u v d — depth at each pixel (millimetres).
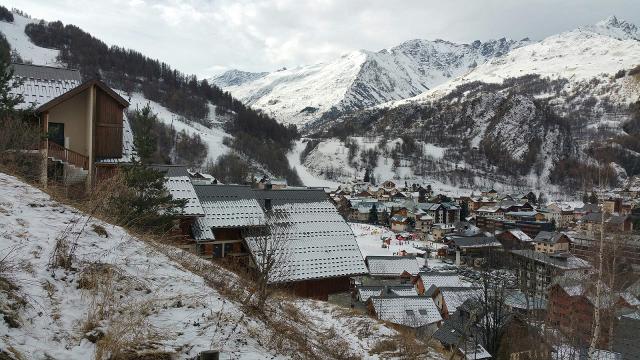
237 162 159500
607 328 25469
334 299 28641
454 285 50938
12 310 6383
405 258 59812
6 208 9852
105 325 6980
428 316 35000
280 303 13492
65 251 8562
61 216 10578
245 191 29984
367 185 192750
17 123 19234
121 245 10234
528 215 123500
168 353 6703
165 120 190375
